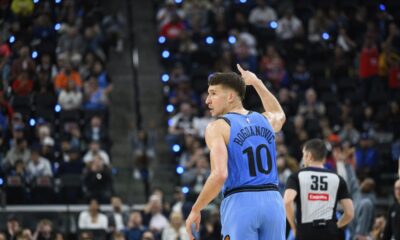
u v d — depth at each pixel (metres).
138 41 25.66
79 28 24.20
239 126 7.01
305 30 26.58
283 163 16.44
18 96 21.06
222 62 23.52
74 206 18.05
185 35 24.67
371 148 19.77
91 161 18.41
